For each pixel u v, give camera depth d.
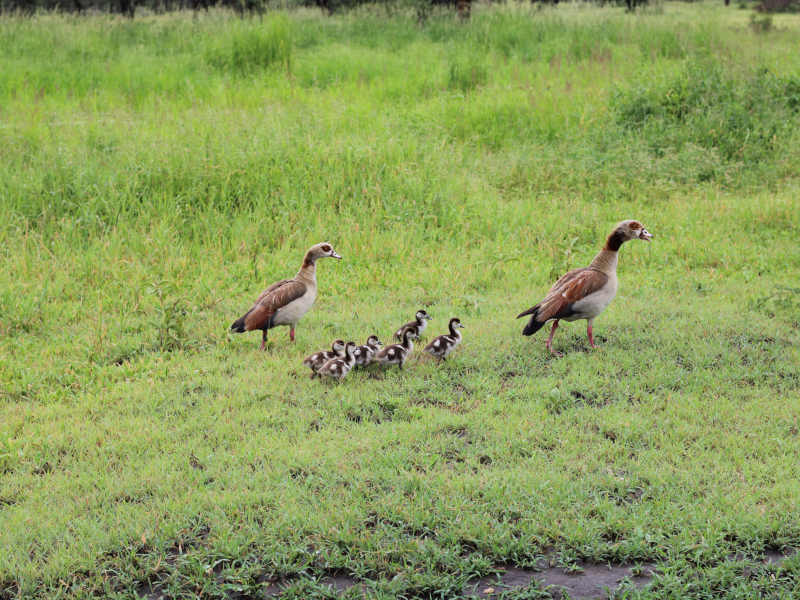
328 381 9.78
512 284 13.61
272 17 30.30
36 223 14.93
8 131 19.08
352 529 6.77
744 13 45.56
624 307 12.30
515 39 31.92
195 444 8.29
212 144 17.31
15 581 6.35
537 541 6.63
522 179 19.06
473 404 9.16
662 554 6.43
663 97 22.69
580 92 24.38
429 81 26.81
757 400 9.01
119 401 9.38
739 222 16.52
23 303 12.12
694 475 7.43
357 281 13.63
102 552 6.56
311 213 15.65
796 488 7.11
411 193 16.77
